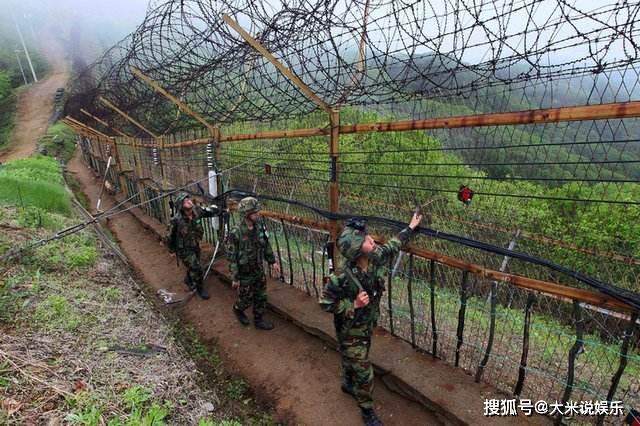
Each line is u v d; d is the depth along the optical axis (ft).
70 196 37.40
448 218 13.93
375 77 9.98
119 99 33.37
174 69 18.92
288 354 13.53
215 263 20.79
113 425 7.99
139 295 16.87
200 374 12.44
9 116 110.63
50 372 9.28
